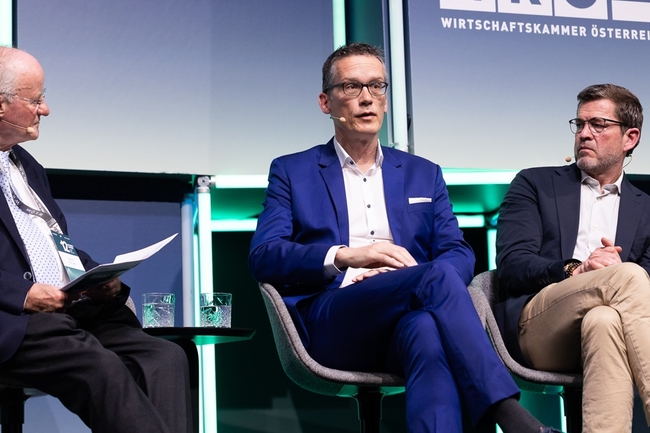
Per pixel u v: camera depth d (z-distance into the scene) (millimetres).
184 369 2230
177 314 3154
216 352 3518
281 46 3314
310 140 3305
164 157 3141
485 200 3520
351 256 2377
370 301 2285
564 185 2932
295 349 2299
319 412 3572
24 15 3055
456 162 3213
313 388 2391
